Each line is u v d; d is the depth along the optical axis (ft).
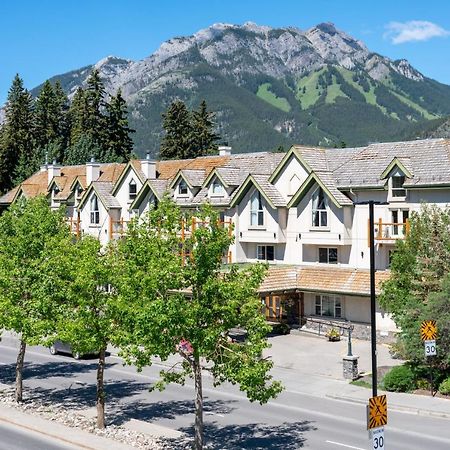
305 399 103.14
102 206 200.95
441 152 143.64
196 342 69.15
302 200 156.66
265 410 96.68
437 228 115.44
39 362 132.87
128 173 197.36
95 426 87.04
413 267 115.24
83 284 79.46
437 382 103.19
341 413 94.89
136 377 118.83
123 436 82.48
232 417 92.84
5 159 308.60
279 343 143.13
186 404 99.91
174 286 70.64
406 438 82.33
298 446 79.36
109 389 109.70
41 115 327.06
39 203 114.52
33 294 91.86
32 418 91.71
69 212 222.48
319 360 127.95
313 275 151.64
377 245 145.89
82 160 283.38
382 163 150.41
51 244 94.22
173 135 310.86
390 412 95.04
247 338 73.56
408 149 150.61
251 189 164.45
